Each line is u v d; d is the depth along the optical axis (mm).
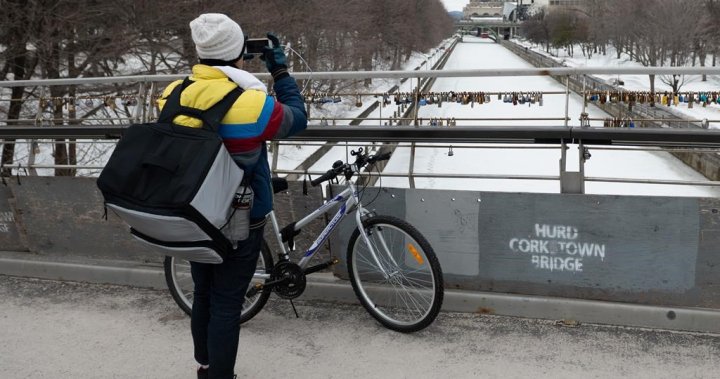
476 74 3914
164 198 2477
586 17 90062
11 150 10008
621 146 3975
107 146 11492
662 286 3662
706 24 41938
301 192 4137
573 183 3889
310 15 20109
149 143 2586
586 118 4168
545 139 3914
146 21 14883
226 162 2561
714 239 3541
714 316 3533
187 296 4059
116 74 16234
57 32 14578
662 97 4156
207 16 2674
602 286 3752
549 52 101938
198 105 2613
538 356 3377
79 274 4605
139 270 4492
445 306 3924
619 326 3672
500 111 7297
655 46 43562
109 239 4734
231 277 2871
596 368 3240
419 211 3980
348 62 23859
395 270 3734
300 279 3615
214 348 2877
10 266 4762
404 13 43375
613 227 3678
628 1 52906
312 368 3346
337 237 4121
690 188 8258
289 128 2723
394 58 42500
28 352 3604
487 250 3904
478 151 10508
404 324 3635
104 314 4074
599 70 3783
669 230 3600
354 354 3473
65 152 10633
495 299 3842
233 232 2713
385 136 4137
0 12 14133
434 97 4609
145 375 3342
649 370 3207
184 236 2523
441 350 3473
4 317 4062
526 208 3793
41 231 4883
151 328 3867
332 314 3947
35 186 4812
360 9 25359
